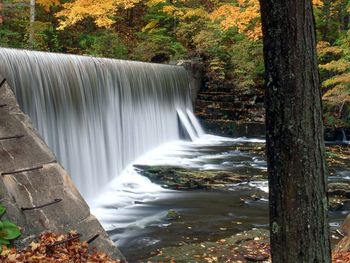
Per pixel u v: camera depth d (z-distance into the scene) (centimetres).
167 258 684
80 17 1644
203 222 914
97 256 517
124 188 1204
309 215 287
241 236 787
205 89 2217
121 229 878
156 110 1762
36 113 1014
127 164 1458
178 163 1475
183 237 829
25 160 565
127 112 1512
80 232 541
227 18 1491
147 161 1518
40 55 1066
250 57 2164
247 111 2078
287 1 276
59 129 1098
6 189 513
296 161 284
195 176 1229
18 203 516
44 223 520
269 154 294
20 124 600
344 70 1789
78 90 1202
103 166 1298
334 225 892
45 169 574
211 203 1047
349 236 729
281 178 288
